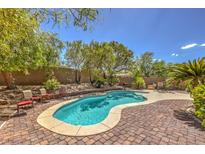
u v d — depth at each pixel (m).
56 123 5.37
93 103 11.30
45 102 8.94
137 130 4.81
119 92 16.12
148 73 27.39
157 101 10.06
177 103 9.37
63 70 18.70
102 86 18.77
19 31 4.48
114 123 5.40
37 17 4.37
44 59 12.66
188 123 5.52
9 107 7.50
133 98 13.37
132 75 22.39
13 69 10.09
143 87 19.39
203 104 5.40
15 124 5.25
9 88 12.23
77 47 19.03
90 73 21.38
